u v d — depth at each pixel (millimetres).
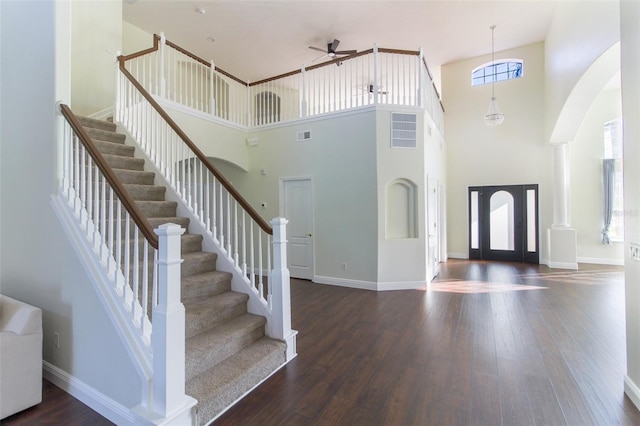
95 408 2193
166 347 1805
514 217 7812
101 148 3855
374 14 6102
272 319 2895
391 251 5242
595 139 7355
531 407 2117
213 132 5758
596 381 2414
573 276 6098
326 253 5672
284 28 6477
